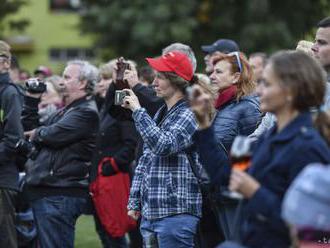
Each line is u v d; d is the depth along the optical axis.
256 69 18.91
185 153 12.90
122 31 57.66
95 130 16.02
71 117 15.66
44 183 15.58
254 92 13.68
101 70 19.19
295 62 8.91
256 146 9.38
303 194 7.76
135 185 13.58
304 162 8.61
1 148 15.52
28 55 76.75
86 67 16.11
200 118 9.71
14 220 16.14
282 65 8.90
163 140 12.50
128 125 16.73
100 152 16.92
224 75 13.62
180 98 13.12
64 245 15.68
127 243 18.64
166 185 12.81
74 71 15.96
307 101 8.91
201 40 55.94
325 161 8.61
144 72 19.36
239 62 13.64
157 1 55.56
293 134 8.80
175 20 54.75
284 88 8.88
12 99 15.59
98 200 16.81
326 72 13.10
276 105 8.98
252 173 8.96
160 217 12.83
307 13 58.16
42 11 77.44
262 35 54.06
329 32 13.07
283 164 8.72
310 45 14.48
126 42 58.34
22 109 16.33
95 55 61.94
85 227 23.55
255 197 8.62
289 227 8.52
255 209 8.65
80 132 15.66
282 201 8.70
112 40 58.56
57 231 15.62
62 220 15.61
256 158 9.02
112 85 15.71
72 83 15.95
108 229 16.81
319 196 7.69
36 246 17.80
